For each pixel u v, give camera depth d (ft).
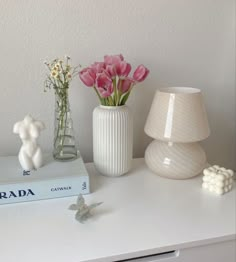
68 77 2.74
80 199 2.39
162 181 2.93
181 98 2.67
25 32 2.91
